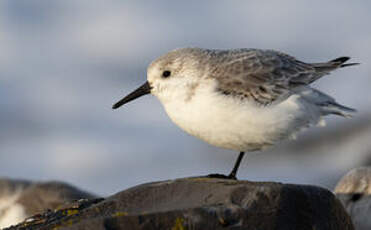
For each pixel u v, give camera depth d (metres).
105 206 6.68
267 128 7.74
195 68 7.91
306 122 7.96
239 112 7.63
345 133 15.37
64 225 6.46
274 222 6.02
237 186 6.34
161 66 8.13
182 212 5.84
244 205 6.06
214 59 7.98
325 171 14.58
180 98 7.95
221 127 7.71
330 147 15.21
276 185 6.29
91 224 5.67
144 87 8.52
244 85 7.76
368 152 14.84
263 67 7.95
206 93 7.72
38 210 10.38
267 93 7.78
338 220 6.45
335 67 8.48
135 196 6.69
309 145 15.30
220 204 6.09
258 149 8.09
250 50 8.33
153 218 5.77
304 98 8.00
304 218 6.18
